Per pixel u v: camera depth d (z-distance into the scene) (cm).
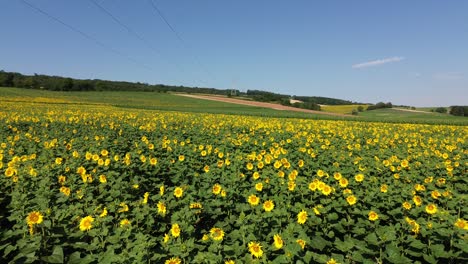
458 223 509
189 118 3516
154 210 643
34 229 510
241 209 656
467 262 486
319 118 4716
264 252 466
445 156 1258
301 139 1908
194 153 1288
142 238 494
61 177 834
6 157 1132
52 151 1236
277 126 2772
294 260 462
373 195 733
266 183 828
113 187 795
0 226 666
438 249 480
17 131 1953
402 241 512
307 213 607
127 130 2209
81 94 10281
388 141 1944
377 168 1066
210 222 706
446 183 950
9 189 809
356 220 658
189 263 466
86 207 693
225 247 470
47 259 446
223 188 783
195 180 909
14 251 505
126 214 651
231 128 2644
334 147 1634
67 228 556
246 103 10419
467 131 2827
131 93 12012
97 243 522
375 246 486
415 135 2300
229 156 1276
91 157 1061
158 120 3005
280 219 590
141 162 1102
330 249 542
